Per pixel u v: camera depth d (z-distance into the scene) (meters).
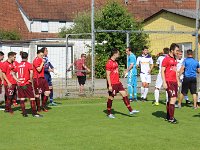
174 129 14.17
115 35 42.00
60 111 18.44
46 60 20.33
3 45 44.88
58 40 46.38
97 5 66.88
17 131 13.73
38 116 16.86
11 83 18.94
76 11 68.12
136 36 42.84
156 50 43.78
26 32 63.59
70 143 11.97
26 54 17.23
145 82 22.47
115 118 16.48
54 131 13.73
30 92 17.03
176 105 20.25
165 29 46.16
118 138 12.64
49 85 20.42
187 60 19.47
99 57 42.25
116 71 16.83
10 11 64.94
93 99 23.00
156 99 20.50
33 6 67.38
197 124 15.18
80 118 16.47
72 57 42.53
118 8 44.12
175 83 15.66
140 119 16.27
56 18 67.12
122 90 17.08
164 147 11.52
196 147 11.54
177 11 45.72
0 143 11.98
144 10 63.31
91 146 11.60
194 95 19.53
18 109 19.30
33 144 11.86
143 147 11.51
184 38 41.88
